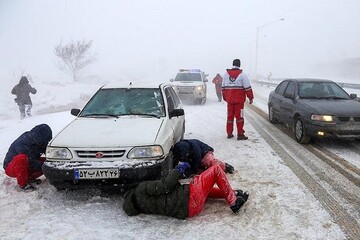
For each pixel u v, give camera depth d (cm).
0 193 457
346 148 687
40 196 443
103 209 403
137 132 440
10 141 781
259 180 495
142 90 565
